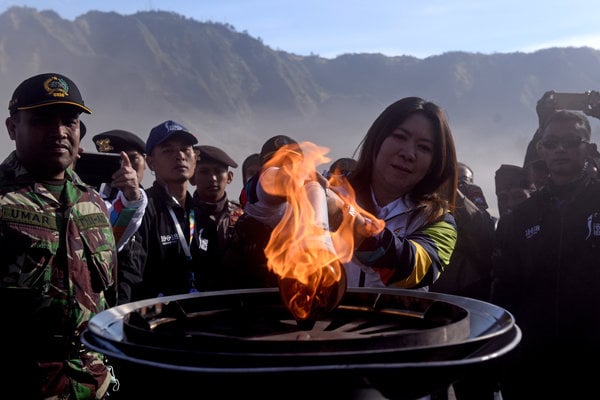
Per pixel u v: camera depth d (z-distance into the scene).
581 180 3.18
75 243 2.24
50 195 2.25
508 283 3.34
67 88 2.33
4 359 2.05
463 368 1.06
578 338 3.05
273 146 3.43
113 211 3.03
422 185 2.01
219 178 4.16
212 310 1.59
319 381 1.02
